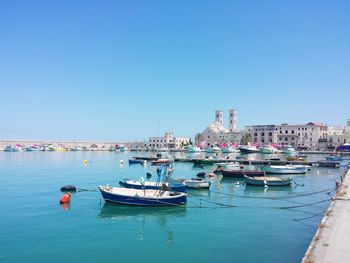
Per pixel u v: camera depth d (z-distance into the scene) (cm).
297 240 2778
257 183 5800
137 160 11338
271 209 3934
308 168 8656
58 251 2508
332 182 6462
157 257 2408
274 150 17275
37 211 3731
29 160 12975
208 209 3922
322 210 3878
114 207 3928
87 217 3497
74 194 4803
